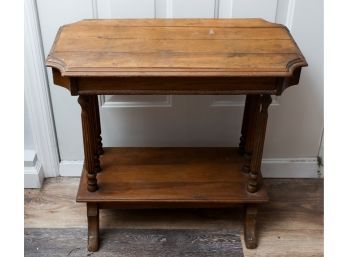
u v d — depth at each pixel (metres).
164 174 1.87
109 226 1.93
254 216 1.81
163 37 1.54
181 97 2.00
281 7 1.83
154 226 1.94
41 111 1.99
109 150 2.00
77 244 1.86
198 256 1.81
